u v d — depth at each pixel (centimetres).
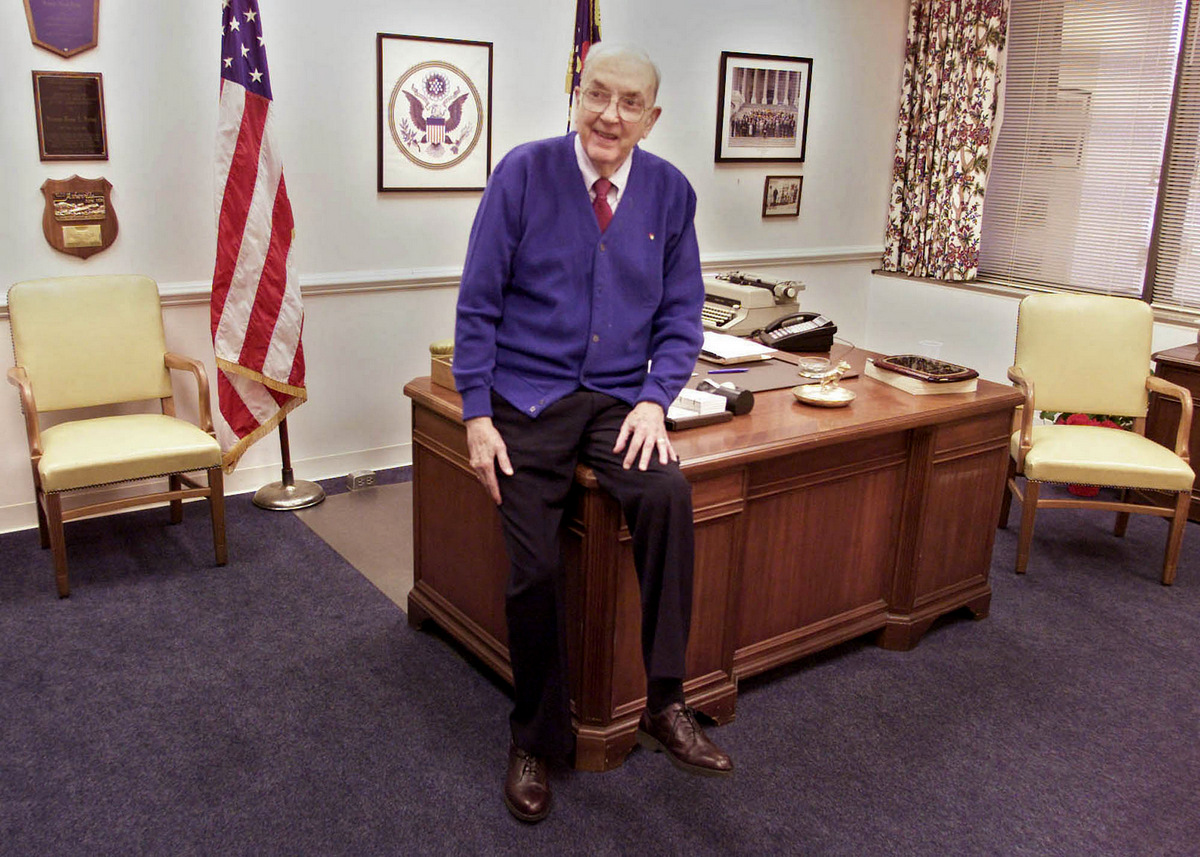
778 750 254
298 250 410
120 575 338
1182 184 471
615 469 217
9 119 341
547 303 223
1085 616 337
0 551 353
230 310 366
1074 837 226
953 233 546
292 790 231
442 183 437
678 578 212
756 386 304
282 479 412
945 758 254
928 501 299
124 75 358
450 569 289
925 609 313
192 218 384
